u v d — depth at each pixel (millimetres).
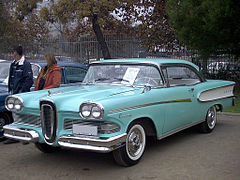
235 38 10461
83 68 7641
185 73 5746
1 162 4734
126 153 4203
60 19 14422
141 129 4480
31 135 4273
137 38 15023
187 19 10594
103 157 4875
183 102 5297
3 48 19469
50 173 4250
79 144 3902
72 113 4016
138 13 16922
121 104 4023
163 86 5008
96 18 14586
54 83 5730
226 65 12883
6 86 6391
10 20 20531
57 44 17172
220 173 4148
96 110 3742
